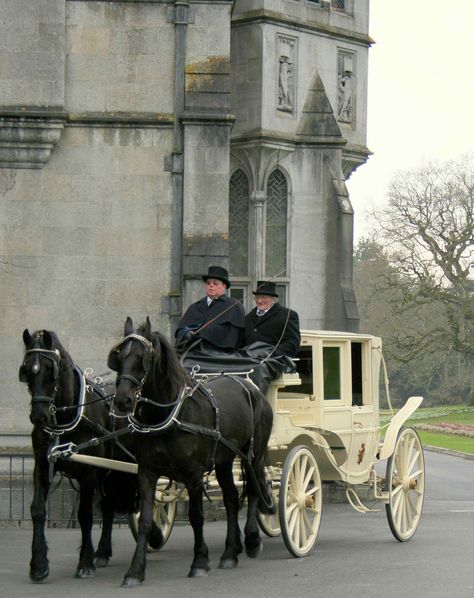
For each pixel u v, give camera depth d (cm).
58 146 1859
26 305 1848
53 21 1852
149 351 1116
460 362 7619
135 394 1105
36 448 1173
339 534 1556
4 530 1658
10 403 1833
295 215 2609
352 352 1542
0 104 1842
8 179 1850
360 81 2789
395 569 1205
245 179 2583
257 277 2550
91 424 1203
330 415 1441
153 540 1371
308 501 1316
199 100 1867
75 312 1855
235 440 1233
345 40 2741
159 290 1862
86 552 1185
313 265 2622
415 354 5931
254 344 1384
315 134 2614
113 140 1864
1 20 1847
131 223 1862
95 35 1866
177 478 1167
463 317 5888
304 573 1182
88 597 1047
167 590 1082
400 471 1487
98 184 1861
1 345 1842
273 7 2553
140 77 1869
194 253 1855
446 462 3616
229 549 1229
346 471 1447
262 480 1295
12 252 1850
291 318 1398
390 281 5900
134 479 1284
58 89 1845
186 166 1864
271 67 2553
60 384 1166
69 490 1811
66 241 1856
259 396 1296
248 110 2550
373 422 1543
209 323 1383
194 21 1872
